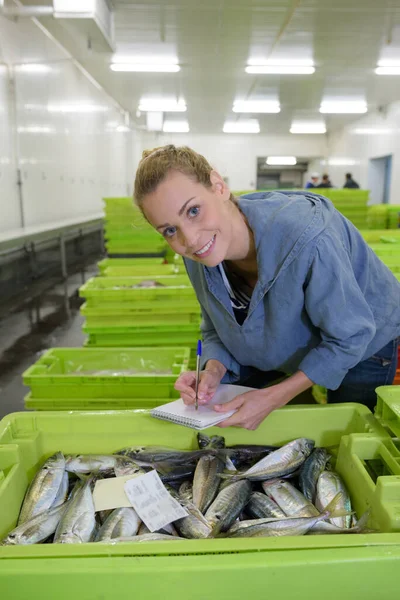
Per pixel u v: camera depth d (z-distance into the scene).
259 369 1.54
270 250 1.06
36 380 1.87
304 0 5.34
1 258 5.81
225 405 1.14
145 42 6.78
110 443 1.28
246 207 1.12
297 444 1.24
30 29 6.55
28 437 1.22
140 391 1.87
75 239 9.28
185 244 0.99
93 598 0.72
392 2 5.38
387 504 0.89
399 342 1.52
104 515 1.07
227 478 1.17
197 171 0.96
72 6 4.60
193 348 2.58
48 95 7.39
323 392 2.46
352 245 1.19
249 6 5.49
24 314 5.23
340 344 1.08
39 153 7.06
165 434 1.29
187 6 5.48
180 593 0.71
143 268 3.83
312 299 1.05
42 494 1.11
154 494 1.09
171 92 10.30
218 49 7.10
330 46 6.99
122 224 5.01
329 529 0.95
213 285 1.24
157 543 0.75
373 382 1.48
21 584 0.71
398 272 2.69
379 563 0.72
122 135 13.91
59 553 0.73
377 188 13.32
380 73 8.55
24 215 6.49
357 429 1.26
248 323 1.23
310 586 0.72
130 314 2.53
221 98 10.88
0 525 0.99
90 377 1.86
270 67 8.14
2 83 5.74
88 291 2.52
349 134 15.02
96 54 7.59
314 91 10.14
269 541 0.75
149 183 0.93
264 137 17.30
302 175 20.61
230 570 0.71
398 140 11.23
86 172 9.90
